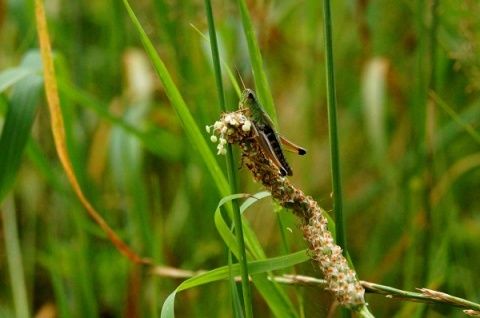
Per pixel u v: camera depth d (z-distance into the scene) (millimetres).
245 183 385
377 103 401
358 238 467
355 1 418
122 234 368
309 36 417
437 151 400
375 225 453
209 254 384
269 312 399
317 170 477
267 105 269
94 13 501
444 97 455
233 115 243
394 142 461
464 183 453
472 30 353
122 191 389
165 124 486
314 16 413
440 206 377
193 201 392
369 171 478
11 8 375
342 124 493
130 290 354
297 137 444
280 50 478
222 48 369
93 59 485
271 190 243
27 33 377
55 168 395
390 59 458
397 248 377
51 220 395
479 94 455
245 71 378
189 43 374
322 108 486
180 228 427
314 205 243
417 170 353
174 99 263
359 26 434
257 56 267
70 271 366
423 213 353
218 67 245
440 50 382
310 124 416
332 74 248
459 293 382
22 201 454
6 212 371
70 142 354
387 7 484
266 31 374
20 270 362
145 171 456
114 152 374
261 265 254
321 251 239
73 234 394
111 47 428
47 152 418
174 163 460
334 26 490
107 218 384
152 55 259
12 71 308
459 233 389
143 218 361
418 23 350
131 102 417
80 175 363
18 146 304
